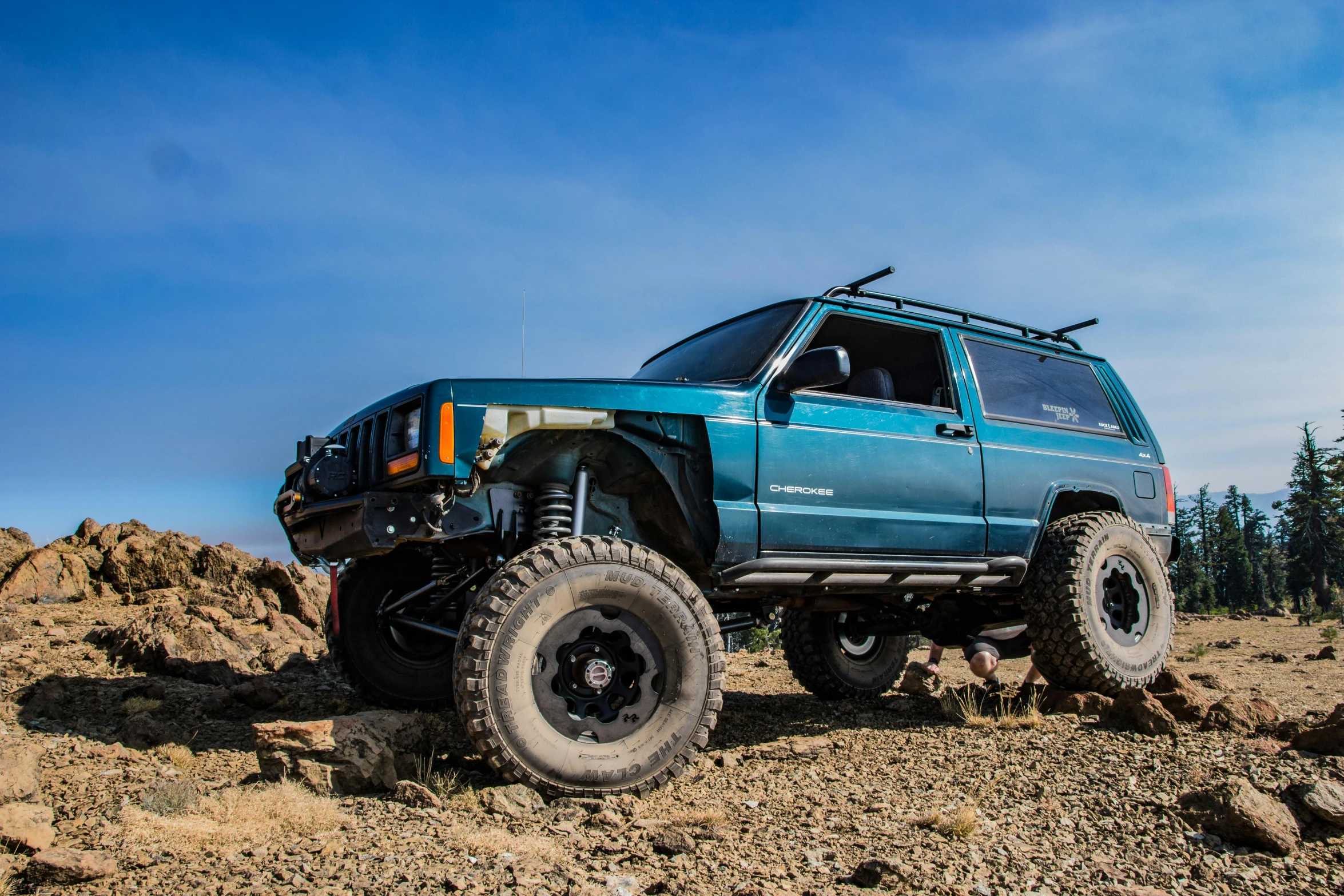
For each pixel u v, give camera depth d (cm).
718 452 392
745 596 458
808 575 416
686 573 429
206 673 553
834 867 254
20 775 303
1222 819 281
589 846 271
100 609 700
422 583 505
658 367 533
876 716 519
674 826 292
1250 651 1138
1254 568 7800
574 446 393
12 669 512
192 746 409
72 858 231
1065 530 511
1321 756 349
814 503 416
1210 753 372
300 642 704
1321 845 272
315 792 318
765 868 253
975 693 545
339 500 380
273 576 795
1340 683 687
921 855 263
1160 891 238
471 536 411
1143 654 514
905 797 332
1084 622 488
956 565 466
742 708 569
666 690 342
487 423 352
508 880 233
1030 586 507
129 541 779
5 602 678
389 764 334
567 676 334
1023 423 520
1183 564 7312
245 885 228
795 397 427
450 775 340
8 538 761
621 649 344
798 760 399
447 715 486
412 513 356
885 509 441
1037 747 403
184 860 249
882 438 446
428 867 241
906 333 502
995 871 253
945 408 486
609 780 323
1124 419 596
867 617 592
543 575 328
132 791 326
